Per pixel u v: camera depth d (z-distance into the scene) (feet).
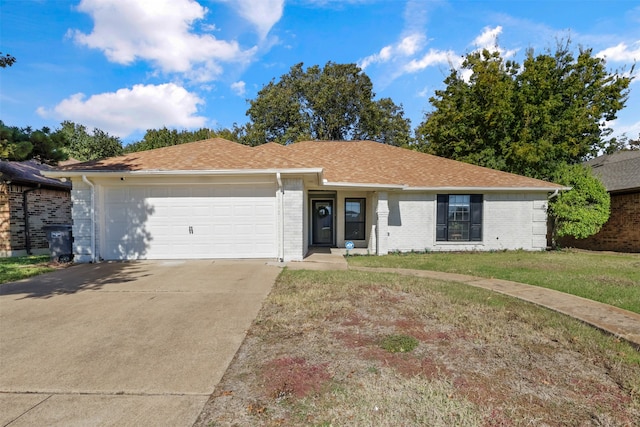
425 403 9.29
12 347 12.91
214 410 8.99
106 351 12.59
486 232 44.57
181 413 8.85
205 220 32.86
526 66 63.93
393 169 46.65
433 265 32.83
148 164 32.65
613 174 56.44
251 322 15.67
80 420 8.55
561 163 56.08
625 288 23.03
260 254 33.19
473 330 14.84
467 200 44.39
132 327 15.03
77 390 9.96
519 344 13.48
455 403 9.31
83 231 31.78
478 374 11.04
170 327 15.05
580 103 66.13
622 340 14.01
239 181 32.68
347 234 47.06
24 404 9.25
